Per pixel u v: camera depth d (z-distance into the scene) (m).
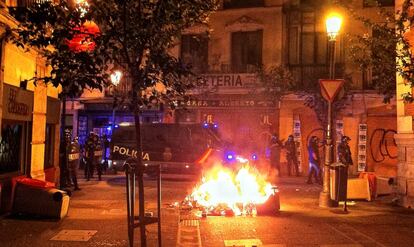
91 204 12.21
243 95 23.42
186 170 18.64
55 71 5.96
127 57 6.21
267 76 22.22
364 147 22.30
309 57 23.59
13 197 10.06
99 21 6.17
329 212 11.34
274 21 23.83
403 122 12.71
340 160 17.50
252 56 24.23
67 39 6.02
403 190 12.52
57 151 14.51
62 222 9.73
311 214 11.00
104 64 6.34
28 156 11.96
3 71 10.01
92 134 18.73
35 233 8.66
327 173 12.23
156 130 19.20
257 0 24.27
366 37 11.29
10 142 11.16
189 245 7.83
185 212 10.96
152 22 6.13
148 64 6.28
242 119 23.81
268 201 10.88
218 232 8.86
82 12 6.12
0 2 9.27
